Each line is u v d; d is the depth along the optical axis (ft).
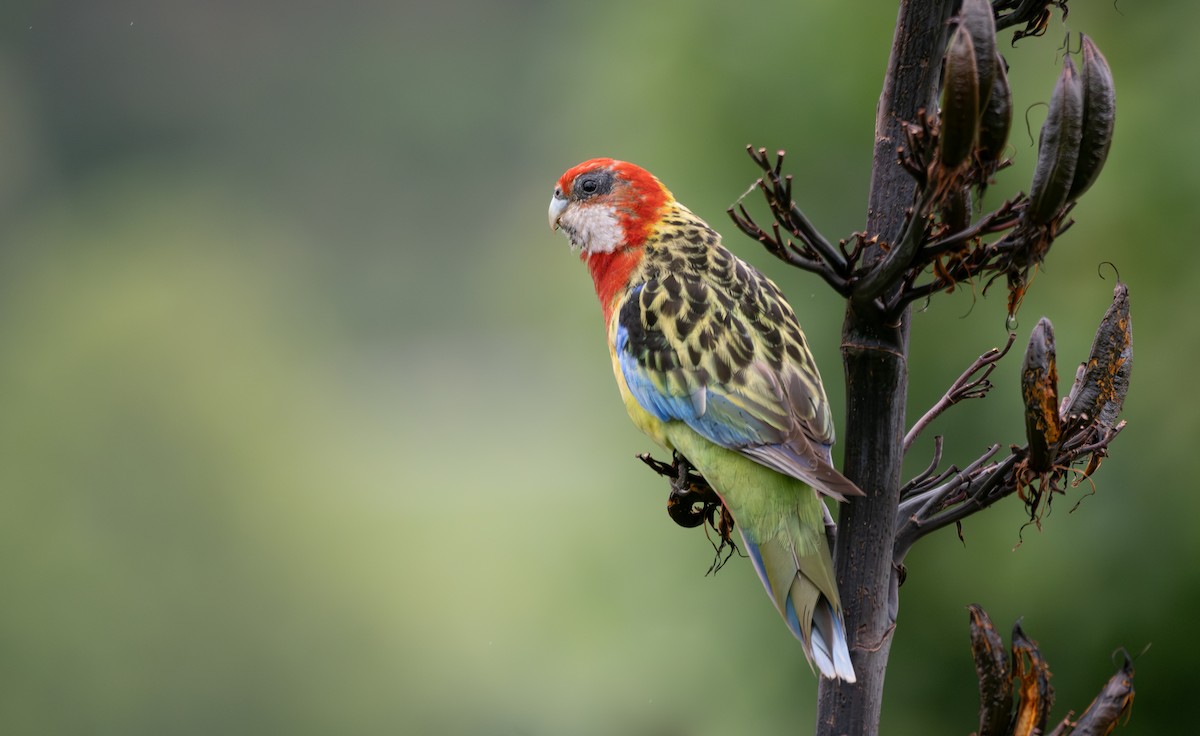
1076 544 35.22
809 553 17.67
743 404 20.12
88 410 66.59
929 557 37.27
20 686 63.31
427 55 183.52
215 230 102.06
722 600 39.50
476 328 158.40
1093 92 13.46
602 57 42.27
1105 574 35.01
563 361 43.78
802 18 39.06
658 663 40.16
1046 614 35.99
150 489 66.90
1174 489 34.14
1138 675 35.29
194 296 72.59
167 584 66.18
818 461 17.57
